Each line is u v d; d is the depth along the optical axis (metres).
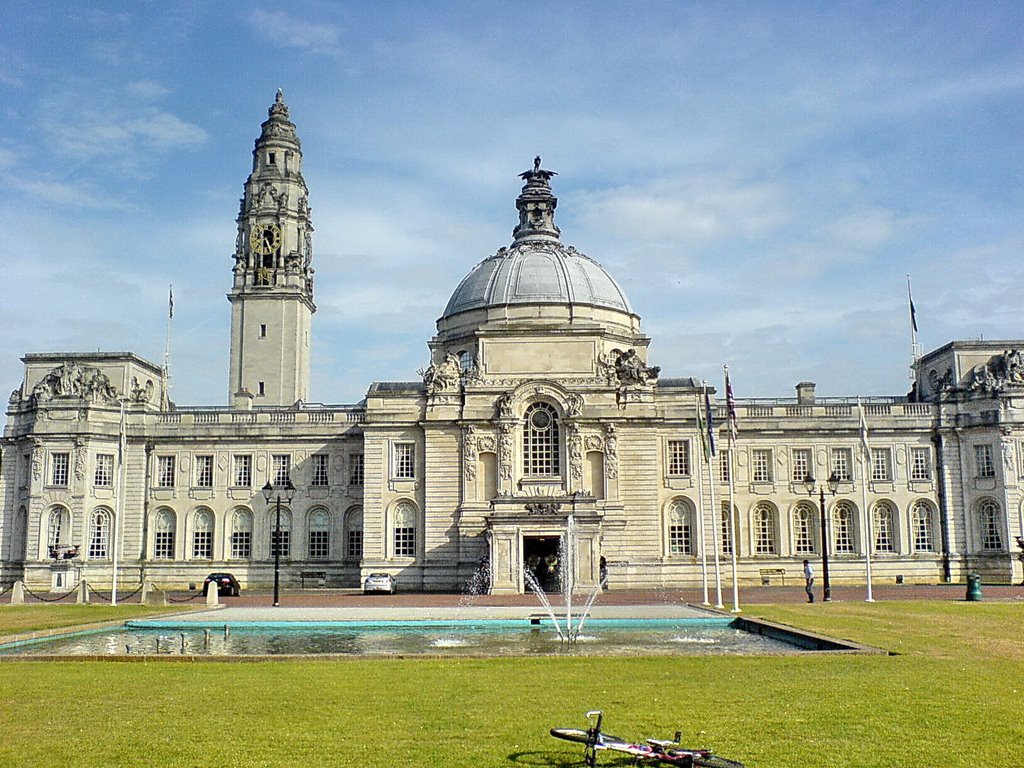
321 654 41.03
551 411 101.69
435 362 114.81
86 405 107.62
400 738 25.00
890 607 65.69
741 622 57.66
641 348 115.06
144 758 23.16
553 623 59.16
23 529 107.81
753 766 22.08
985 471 106.44
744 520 106.94
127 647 48.78
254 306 132.50
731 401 74.31
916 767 22.02
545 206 126.25
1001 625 52.59
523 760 22.84
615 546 98.62
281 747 24.12
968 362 109.56
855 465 108.56
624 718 27.17
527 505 93.81
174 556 110.12
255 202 135.12
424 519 101.06
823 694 30.59
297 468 111.06
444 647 48.44
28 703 29.94
